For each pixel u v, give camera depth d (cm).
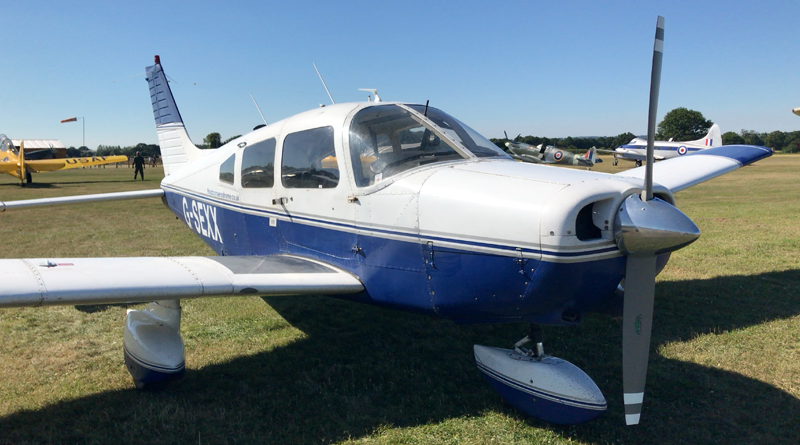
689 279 567
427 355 389
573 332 429
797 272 586
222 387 335
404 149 331
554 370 286
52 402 313
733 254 682
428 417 298
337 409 306
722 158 592
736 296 506
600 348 397
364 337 425
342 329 443
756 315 453
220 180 481
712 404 305
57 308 496
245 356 385
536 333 303
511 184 277
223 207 477
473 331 439
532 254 254
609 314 308
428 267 297
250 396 322
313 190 366
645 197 254
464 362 377
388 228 314
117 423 288
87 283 266
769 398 310
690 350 381
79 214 1184
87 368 363
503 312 285
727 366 354
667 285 546
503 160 332
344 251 348
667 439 272
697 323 436
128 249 761
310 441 272
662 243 243
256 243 438
